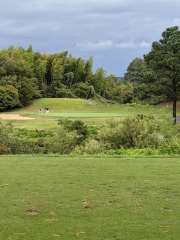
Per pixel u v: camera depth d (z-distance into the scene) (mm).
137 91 37281
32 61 81250
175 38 36031
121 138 14445
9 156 10344
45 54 84875
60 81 83500
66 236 4289
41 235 4309
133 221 4758
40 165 8445
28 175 7277
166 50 35625
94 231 4434
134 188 6309
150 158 9805
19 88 68625
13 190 6133
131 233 4371
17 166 8312
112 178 7039
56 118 44062
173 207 5312
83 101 71188
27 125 36000
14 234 4332
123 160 9305
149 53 36188
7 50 84125
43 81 84812
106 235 4312
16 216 4922
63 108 67188
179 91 35469
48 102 71188
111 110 64125
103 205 5391
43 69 79562
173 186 6430
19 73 72375
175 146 11867
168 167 8164
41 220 4793
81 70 87062
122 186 6434
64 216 4941
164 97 34469
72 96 80812
